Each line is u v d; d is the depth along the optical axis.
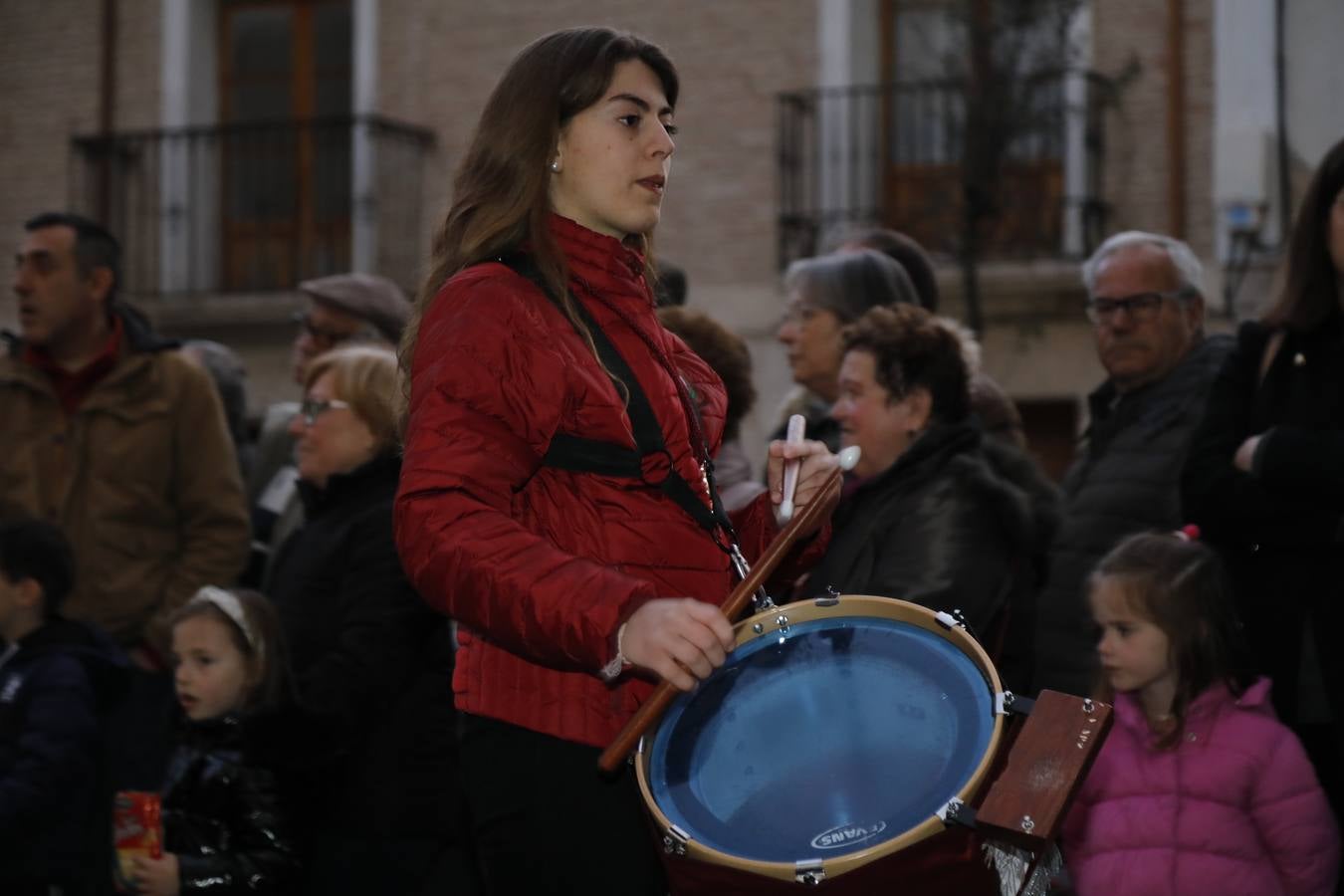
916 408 5.05
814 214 13.84
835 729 3.28
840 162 13.84
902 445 5.07
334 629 5.62
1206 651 4.78
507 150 3.48
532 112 3.48
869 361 5.09
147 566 6.97
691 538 3.47
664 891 3.48
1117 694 4.96
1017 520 4.74
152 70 16.02
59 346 7.04
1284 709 4.96
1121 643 4.83
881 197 13.80
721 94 14.24
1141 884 4.66
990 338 13.30
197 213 15.92
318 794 5.51
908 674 3.33
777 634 3.45
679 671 3.06
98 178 16.02
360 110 15.37
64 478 6.98
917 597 4.60
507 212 3.47
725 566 3.54
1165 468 5.80
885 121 13.85
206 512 6.98
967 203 12.62
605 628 3.08
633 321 3.49
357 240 15.21
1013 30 12.57
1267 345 5.23
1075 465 6.33
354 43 15.51
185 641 5.54
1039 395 13.19
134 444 6.96
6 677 6.21
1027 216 13.15
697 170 14.30
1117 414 6.09
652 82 3.55
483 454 3.25
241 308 15.55
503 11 14.96
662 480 3.45
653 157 3.51
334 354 5.91
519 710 3.47
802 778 3.21
